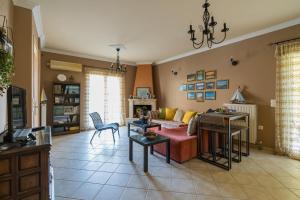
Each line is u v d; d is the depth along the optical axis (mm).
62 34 4066
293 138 3336
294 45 3334
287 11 3010
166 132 3852
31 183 1499
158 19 3279
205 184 2416
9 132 1578
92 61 6164
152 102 6836
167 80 6566
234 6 2826
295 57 3330
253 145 4000
